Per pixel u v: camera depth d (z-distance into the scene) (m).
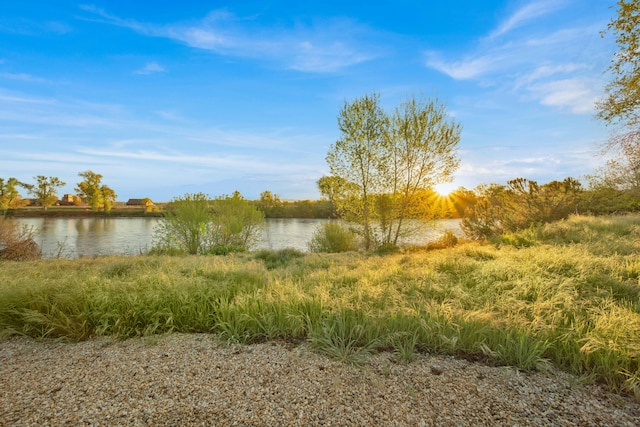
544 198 13.75
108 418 2.04
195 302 4.09
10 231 11.38
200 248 14.28
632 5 8.88
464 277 5.41
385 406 2.18
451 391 2.35
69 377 2.58
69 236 20.75
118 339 3.41
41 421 2.01
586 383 2.48
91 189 49.28
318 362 2.81
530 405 2.18
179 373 2.62
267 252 11.05
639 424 1.99
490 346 3.01
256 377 2.56
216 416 2.06
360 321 3.46
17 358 2.97
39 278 5.00
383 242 14.02
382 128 14.15
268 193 44.06
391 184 14.30
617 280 4.59
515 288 4.46
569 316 3.47
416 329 3.19
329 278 5.68
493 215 14.08
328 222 15.38
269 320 3.52
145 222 35.31
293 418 2.05
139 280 4.78
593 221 11.02
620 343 2.75
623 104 10.31
